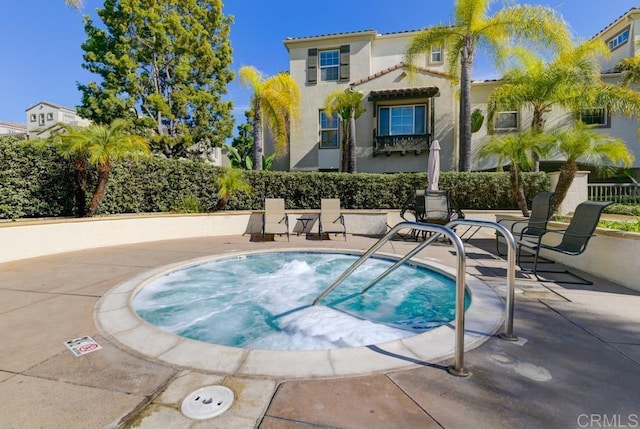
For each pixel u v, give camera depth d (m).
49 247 6.16
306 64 15.91
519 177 7.73
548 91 9.42
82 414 1.66
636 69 12.59
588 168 14.12
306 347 3.04
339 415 1.65
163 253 6.37
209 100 16.41
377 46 16.20
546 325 2.80
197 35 15.93
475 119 13.51
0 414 1.65
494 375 2.02
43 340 2.53
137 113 15.13
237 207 11.20
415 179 10.93
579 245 4.33
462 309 2.04
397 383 1.94
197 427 1.56
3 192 6.34
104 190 7.31
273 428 1.55
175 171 9.80
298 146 15.91
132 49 14.96
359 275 5.52
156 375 2.03
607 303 3.35
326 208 9.12
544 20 10.02
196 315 3.90
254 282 5.22
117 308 3.25
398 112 14.80
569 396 1.81
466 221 2.74
